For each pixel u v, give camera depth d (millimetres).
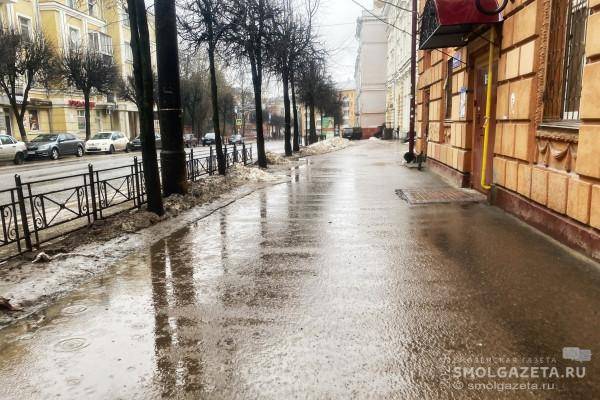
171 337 3461
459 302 3967
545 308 3787
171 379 2900
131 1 7449
